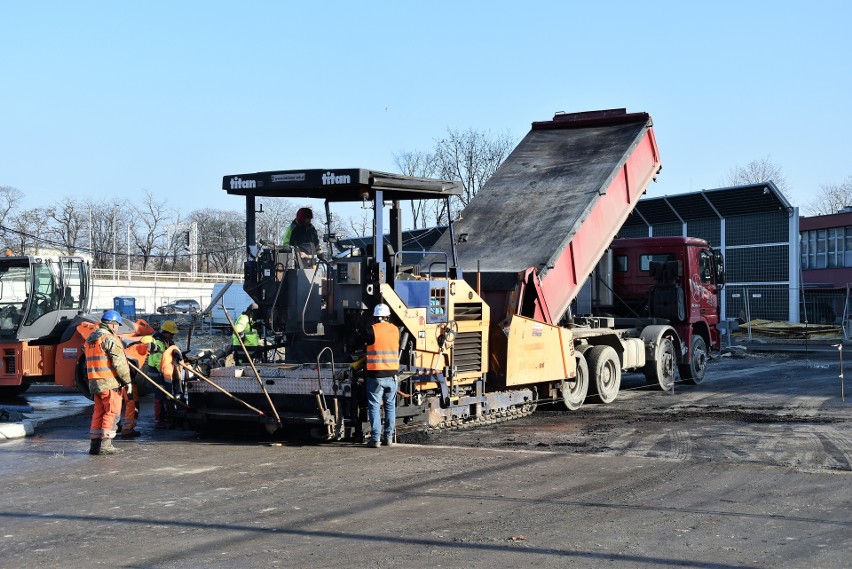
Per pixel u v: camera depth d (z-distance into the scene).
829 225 47.12
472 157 47.81
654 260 19.95
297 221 12.62
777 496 8.14
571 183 15.84
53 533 7.07
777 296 37.94
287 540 6.76
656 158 17.33
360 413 11.39
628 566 6.02
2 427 12.56
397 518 7.41
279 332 12.16
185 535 6.94
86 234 78.25
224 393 11.91
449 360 12.44
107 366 10.94
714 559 6.17
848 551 6.35
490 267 14.50
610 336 17.05
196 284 58.66
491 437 12.22
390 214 12.69
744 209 38.41
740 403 16.20
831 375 21.83
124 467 10.02
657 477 9.06
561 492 8.38
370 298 11.44
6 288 17.53
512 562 6.12
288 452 10.94
